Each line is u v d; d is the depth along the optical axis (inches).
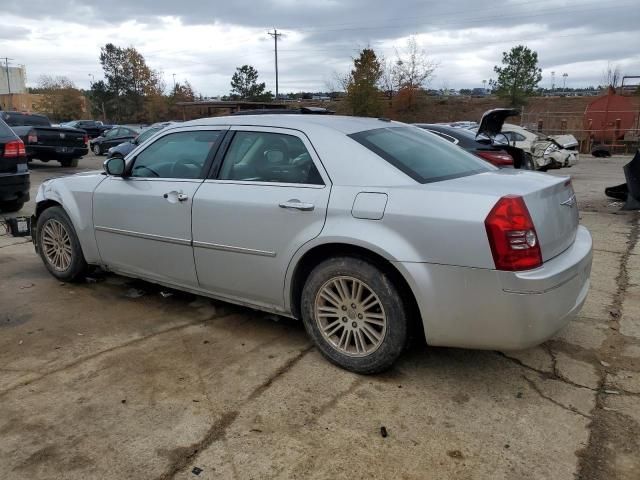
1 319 167.6
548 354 143.9
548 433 110.1
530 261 112.8
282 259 138.2
